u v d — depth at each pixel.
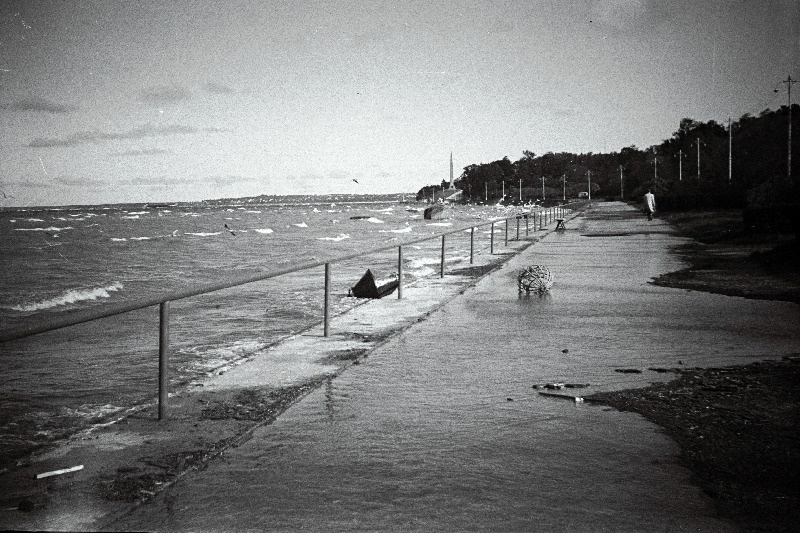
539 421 5.29
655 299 12.16
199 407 5.62
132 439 4.82
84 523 3.55
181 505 3.78
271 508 3.73
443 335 9.01
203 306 16.36
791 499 3.80
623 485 4.02
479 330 9.36
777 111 145.38
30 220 163.88
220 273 35.81
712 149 160.75
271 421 5.33
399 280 12.39
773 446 4.66
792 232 26.69
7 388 8.56
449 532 3.43
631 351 7.92
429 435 4.97
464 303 11.92
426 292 13.15
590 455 4.53
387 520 3.57
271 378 6.60
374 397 6.02
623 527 3.47
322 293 18.44
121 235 86.94
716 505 3.73
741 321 9.81
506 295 12.92
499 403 5.80
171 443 4.74
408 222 126.44
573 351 7.95
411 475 4.20
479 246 36.59
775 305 11.22
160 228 110.19
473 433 5.01
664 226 41.59
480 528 3.47
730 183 71.88
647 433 4.97
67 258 49.41
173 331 13.05
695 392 6.07
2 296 28.78
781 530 3.43
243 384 6.38
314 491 3.96
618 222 48.44
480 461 4.43
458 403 5.82
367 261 29.55
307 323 13.38
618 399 5.88
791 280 14.25
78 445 4.71
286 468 4.33
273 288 19.94
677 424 5.17
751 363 7.21
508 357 7.66
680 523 3.51
